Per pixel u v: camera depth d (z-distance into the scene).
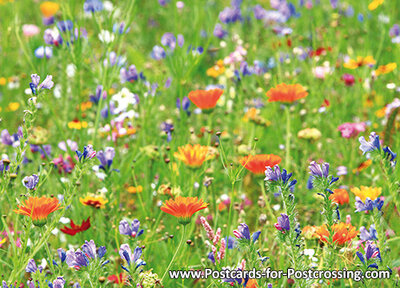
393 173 3.30
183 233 3.37
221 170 5.25
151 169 5.10
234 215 4.11
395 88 6.08
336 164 5.21
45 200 3.13
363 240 3.30
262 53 7.82
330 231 3.12
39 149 4.83
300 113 6.16
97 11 5.19
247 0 9.08
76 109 5.83
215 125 6.07
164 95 6.43
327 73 6.27
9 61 6.75
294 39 6.92
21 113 5.98
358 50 7.20
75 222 4.25
